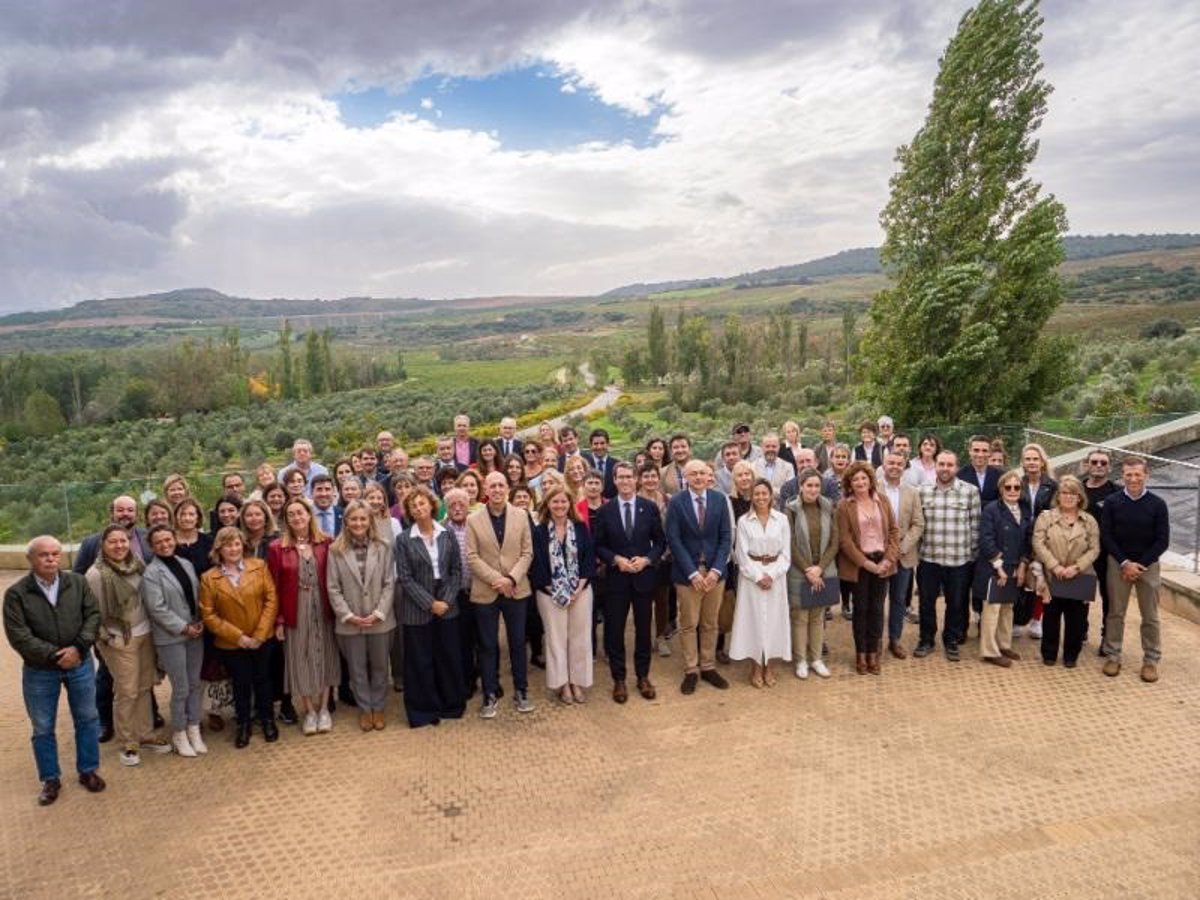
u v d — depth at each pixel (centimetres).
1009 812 503
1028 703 654
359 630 629
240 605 597
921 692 681
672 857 466
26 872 466
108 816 523
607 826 499
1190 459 1417
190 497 661
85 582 549
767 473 880
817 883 440
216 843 491
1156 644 690
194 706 607
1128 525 691
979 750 580
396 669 729
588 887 442
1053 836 477
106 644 577
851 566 704
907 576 745
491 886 445
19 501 1300
